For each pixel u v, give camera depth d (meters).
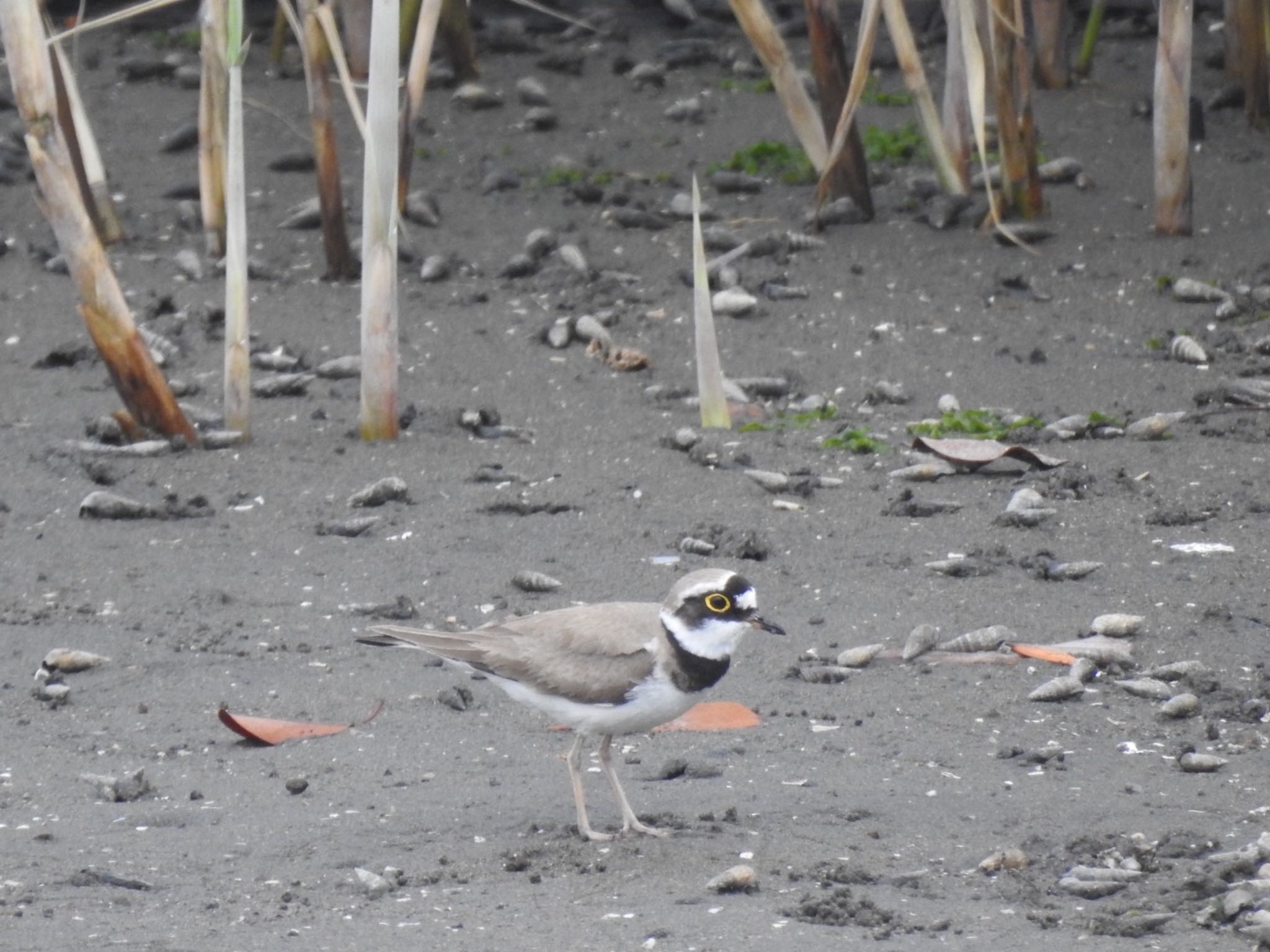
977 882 8.02
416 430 14.79
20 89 13.31
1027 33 22.53
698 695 8.48
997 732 9.80
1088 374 15.74
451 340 16.83
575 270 18.28
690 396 15.62
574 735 9.91
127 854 8.31
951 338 16.61
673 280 18.17
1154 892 7.87
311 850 8.39
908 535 12.67
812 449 14.29
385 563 12.23
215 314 17.20
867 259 18.42
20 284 18.17
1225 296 17.05
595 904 7.80
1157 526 12.70
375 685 10.48
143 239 19.34
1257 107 21.14
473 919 7.63
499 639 8.65
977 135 15.77
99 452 14.09
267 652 10.90
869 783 9.16
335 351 16.58
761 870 8.16
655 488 13.57
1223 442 14.24
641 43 24.66
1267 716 9.90
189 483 13.61
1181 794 8.95
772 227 19.22
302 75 23.38
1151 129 21.33
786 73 18.56
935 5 24.08
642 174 20.80
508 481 13.70
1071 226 18.95
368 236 14.16
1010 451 13.73
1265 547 12.29
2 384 15.77
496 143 21.69
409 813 8.84
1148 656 10.75
